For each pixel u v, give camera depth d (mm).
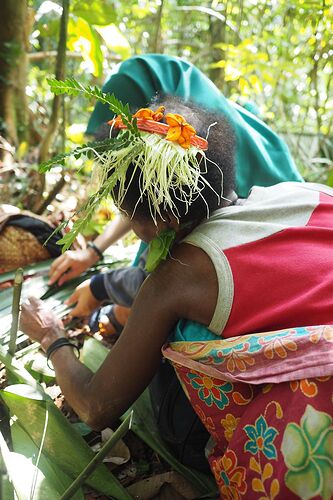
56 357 1144
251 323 934
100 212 2014
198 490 1146
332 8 2229
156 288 994
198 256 968
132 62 1497
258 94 2883
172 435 1190
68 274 1625
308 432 854
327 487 847
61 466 1070
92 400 1060
